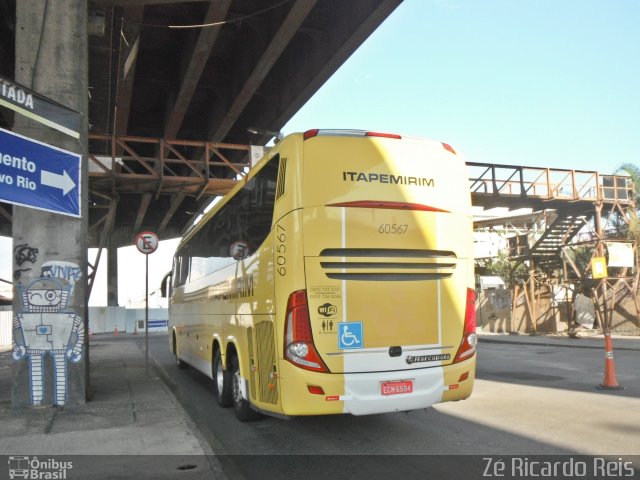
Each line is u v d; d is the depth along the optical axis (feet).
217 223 31.07
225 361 27.73
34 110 26.40
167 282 55.21
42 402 27.30
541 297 90.27
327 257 19.19
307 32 58.54
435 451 19.81
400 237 20.04
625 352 56.49
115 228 150.92
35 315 27.76
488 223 94.02
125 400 29.09
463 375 20.62
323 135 19.95
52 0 29.89
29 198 24.68
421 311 20.16
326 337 18.84
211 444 21.36
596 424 23.49
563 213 81.76
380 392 19.19
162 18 59.41
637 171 83.56
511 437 21.56
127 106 68.85
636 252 78.23
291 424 24.48
